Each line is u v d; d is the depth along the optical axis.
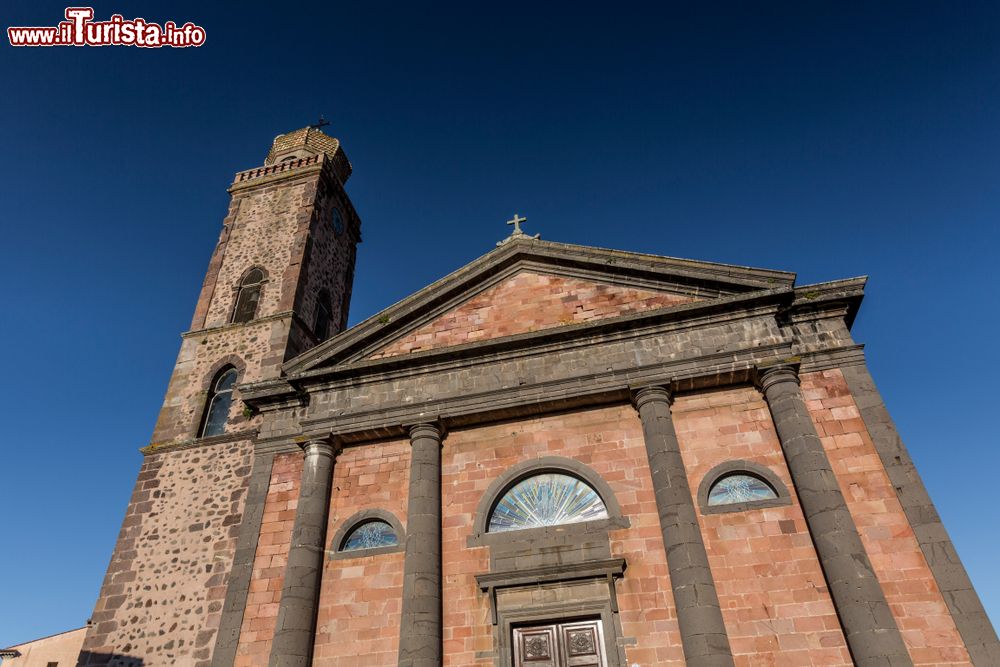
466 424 17.47
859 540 13.34
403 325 19.66
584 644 14.08
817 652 12.77
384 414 17.75
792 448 14.63
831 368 15.90
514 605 14.62
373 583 15.79
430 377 18.19
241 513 18.72
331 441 17.89
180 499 19.61
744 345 16.28
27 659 33.84
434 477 16.53
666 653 13.36
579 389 16.69
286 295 24.56
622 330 17.25
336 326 27.89
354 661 14.87
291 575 15.78
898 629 12.48
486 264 19.62
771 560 13.87
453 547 15.80
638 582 14.26
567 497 15.91
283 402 19.47
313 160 29.30
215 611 17.16
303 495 17.06
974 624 12.19
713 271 17.70
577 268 19.14
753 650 13.02
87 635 17.58
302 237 26.47
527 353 17.72
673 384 16.23
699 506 14.82
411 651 13.98
